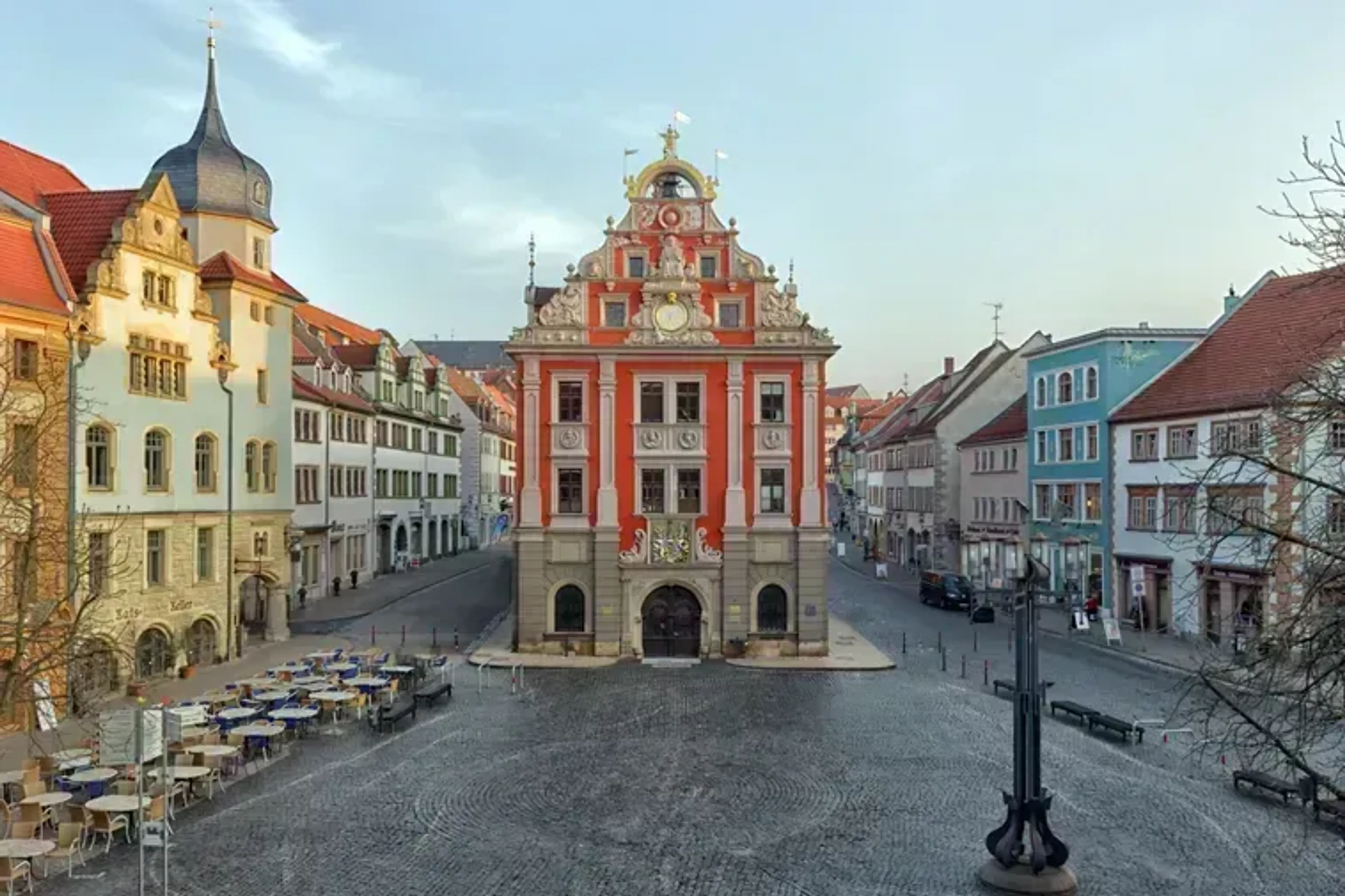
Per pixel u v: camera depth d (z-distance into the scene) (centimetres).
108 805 1989
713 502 4366
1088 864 1920
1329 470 2184
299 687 3228
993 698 3481
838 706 3353
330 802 2311
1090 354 5509
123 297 3531
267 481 4462
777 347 4334
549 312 4397
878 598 6525
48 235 3409
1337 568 1580
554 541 4366
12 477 2758
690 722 3120
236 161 4544
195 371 3941
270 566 4350
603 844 2038
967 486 7425
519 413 4388
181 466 3853
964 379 8200
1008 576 6556
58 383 2836
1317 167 1535
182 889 1805
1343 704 1501
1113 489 5294
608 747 2802
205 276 4203
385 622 5291
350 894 1789
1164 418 4859
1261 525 1720
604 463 4350
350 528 6656
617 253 4444
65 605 2980
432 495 8600
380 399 7269
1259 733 1738
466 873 1889
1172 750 2759
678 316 4381
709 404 4369
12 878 1753
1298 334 4412
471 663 4172
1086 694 3462
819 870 1902
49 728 2891
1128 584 5178
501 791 2388
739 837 2080
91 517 3334
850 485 13862
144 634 3647
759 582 4353
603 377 4341
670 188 4631
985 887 1827
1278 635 1566
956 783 2459
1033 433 6141
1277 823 2156
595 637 4334
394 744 2836
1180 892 1794
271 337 4494
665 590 4384
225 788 2414
